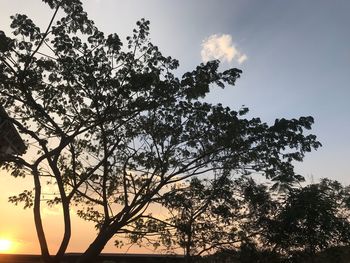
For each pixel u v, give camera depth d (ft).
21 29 55.88
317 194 72.02
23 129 58.13
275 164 64.64
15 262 65.16
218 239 67.21
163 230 65.92
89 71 58.34
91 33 58.44
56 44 57.57
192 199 66.44
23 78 56.80
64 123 63.93
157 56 62.13
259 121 62.34
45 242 56.13
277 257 69.77
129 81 57.77
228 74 60.54
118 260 70.90
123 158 67.62
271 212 70.64
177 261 71.10
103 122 61.05
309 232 68.85
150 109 62.64
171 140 64.80
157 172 65.92
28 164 58.80
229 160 66.23
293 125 61.26
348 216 78.07
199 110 62.90
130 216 61.05
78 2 56.90
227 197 66.54
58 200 68.23
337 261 71.31
